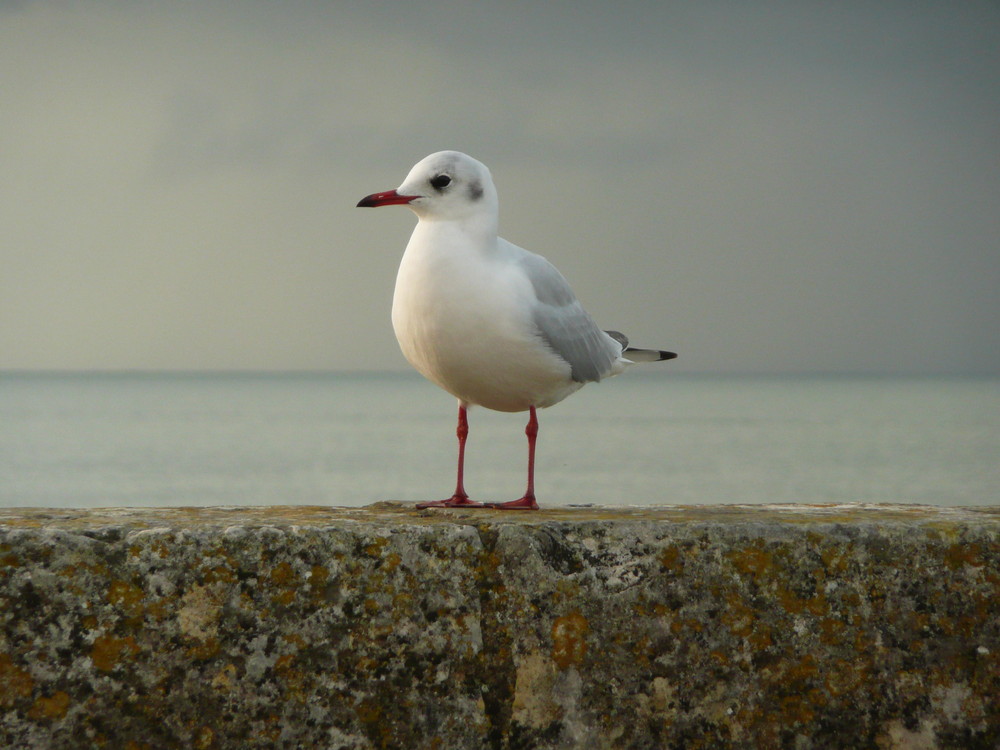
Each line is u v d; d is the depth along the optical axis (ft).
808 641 28.17
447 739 27.22
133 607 26.50
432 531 27.68
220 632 26.73
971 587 28.53
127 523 27.55
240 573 26.86
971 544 28.63
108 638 26.40
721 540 28.27
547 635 27.73
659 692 27.86
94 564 26.50
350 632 27.09
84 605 26.40
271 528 27.17
